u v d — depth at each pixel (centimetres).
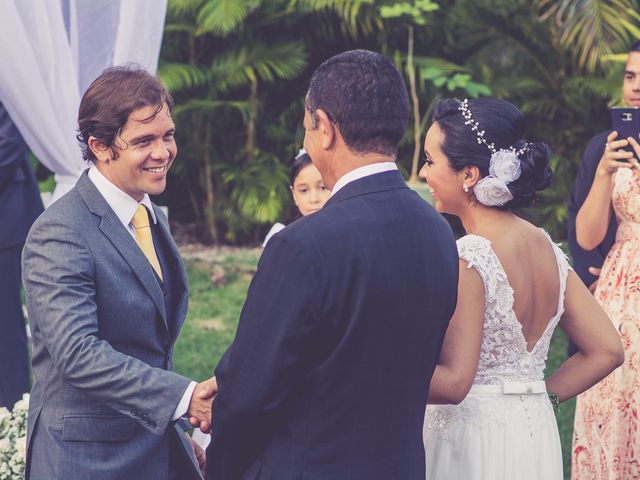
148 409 263
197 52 1034
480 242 271
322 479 229
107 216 273
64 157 445
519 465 278
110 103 267
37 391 277
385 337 230
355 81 233
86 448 272
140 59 429
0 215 483
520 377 281
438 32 1030
